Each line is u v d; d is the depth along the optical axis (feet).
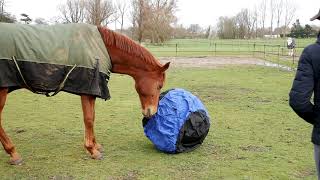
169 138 17.54
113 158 17.52
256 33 241.96
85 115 16.94
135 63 17.30
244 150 18.67
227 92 37.76
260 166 16.46
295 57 87.10
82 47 16.02
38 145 19.45
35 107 29.73
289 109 28.86
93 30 16.71
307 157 17.66
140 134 21.70
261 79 48.67
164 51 113.70
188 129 17.72
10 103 31.35
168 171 15.87
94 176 15.37
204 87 41.52
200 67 67.05
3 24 15.61
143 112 17.67
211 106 30.14
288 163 16.85
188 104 17.97
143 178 15.12
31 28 15.89
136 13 168.86
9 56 15.17
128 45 17.17
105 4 148.15
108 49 17.21
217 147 19.10
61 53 15.70
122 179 15.06
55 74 15.67
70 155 17.93
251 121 24.84
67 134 21.59
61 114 27.12
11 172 15.76
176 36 236.63
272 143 19.88
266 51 108.47
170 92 18.63
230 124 23.98
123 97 35.22
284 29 236.43
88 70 16.06
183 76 52.90
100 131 22.27
